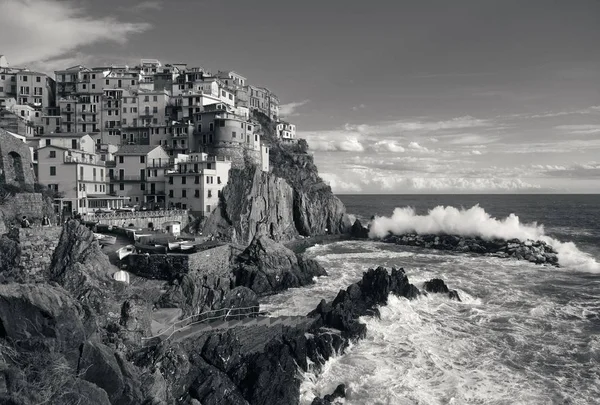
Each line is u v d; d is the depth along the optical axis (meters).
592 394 35.28
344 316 48.22
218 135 117.94
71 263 46.62
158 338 36.34
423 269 82.31
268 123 164.12
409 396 34.97
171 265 56.47
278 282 67.88
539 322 50.97
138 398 26.64
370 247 114.62
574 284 69.44
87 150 95.12
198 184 97.94
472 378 37.88
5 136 66.31
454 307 56.66
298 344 40.94
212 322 44.88
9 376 20.30
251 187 105.31
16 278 43.00
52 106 144.25
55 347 24.00
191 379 33.72
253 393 34.12
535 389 36.06
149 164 101.81
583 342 44.91
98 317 35.59
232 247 72.56
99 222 75.81
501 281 71.31
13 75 140.00
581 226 158.62
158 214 86.75
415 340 46.00
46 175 80.94
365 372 39.28
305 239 121.81
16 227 47.28
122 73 144.88
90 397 22.55
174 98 134.62
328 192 145.25
